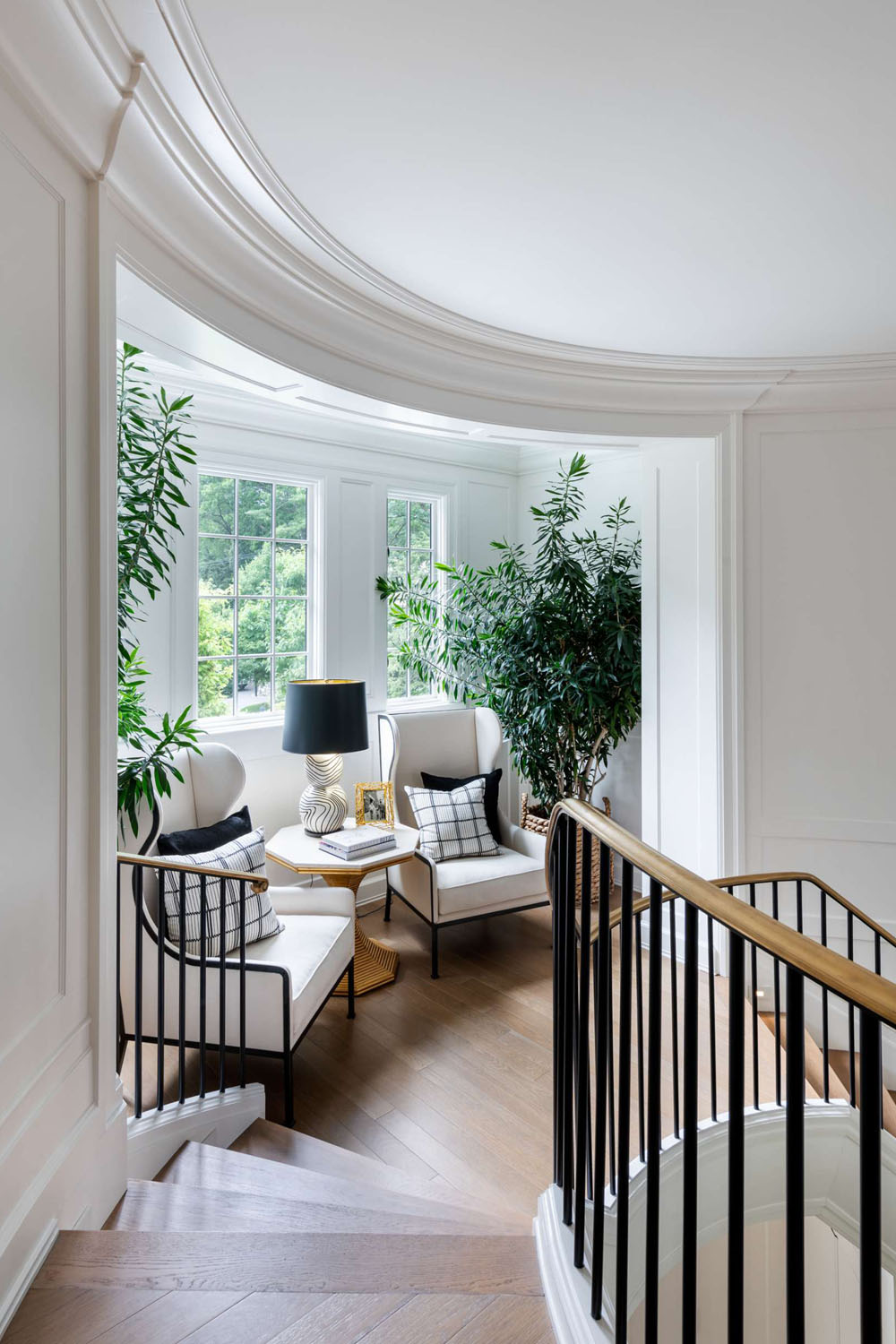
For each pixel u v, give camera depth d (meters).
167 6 1.39
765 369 3.42
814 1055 3.04
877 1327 0.77
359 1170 2.34
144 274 1.90
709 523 3.72
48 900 1.50
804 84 1.66
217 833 3.10
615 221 2.23
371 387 3.00
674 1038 2.10
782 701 3.66
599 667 4.36
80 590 1.63
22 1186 1.38
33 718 1.45
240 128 1.76
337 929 3.18
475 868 3.92
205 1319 1.29
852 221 2.25
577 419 3.58
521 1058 3.07
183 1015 2.33
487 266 2.50
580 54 1.56
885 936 2.65
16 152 1.38
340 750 3.67
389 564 4.84
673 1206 2.33
